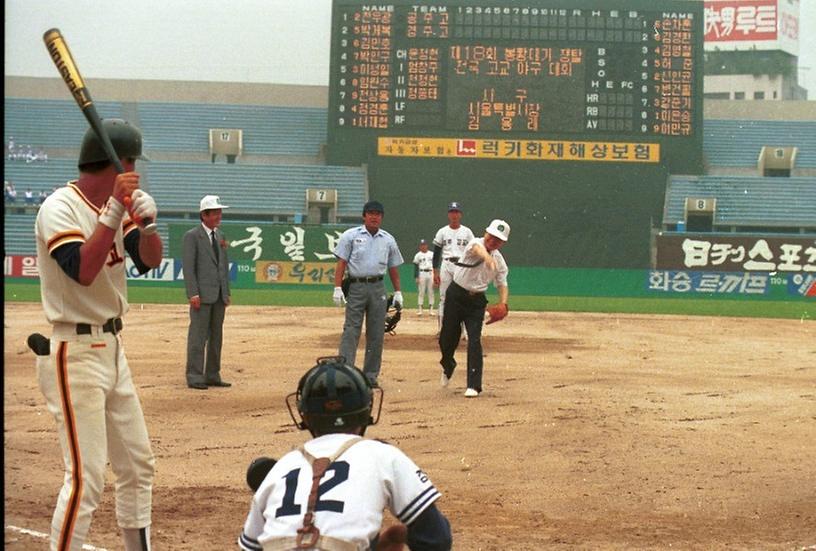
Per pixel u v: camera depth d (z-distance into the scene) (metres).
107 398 7.49
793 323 40.91
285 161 73.75
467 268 17.58
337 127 61.69
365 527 4.50
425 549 4.71
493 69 60.84
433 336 29.64
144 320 35.00
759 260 57.94
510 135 60.94
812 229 65.81
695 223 65.00
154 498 10.54
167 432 14.30
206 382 18.73
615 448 13.52
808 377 21.66
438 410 16.23
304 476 4.62
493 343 28.44
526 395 17.94
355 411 4.90
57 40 6.86
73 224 7.13
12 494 10.48
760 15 99.50
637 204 61.22
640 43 61.00
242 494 10.80
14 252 62.28
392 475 4.71
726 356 26.28
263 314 40.06
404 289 56.94
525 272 56.88
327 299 50.19
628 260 61.09
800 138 74.31
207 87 76.31
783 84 100.69
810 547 9.05
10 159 70.94
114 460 7.63
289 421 15.25
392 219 61.28
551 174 61.00
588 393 18.39
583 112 60.94
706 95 101.50
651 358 25.27
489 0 60.59
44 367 7.28
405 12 61.03
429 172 61.22
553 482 11.62
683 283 57.59
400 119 61.22
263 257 57.31
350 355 18.12
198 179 68.50
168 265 55.78
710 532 9.57
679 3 61.00
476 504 10.56
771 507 10.61
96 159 7.27
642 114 61.19
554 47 60.84
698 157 61.91
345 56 61.50
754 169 72.75
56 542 7.13
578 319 40.88
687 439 14.22
